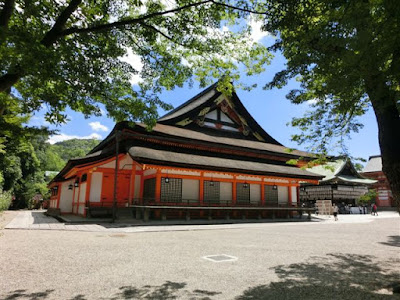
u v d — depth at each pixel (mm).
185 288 4926
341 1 3365
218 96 28891
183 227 15938
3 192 29078
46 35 4469
